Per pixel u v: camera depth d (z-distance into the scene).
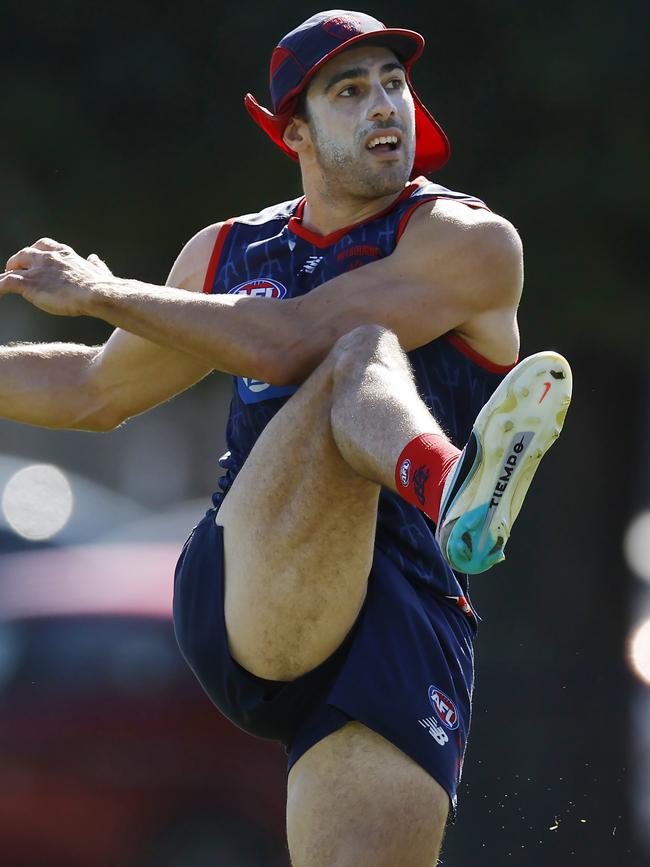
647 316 40.28
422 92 39.81
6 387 16.70
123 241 42.06
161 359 16.22
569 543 46.81
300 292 14.95
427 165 15.91
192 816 24.91
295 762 14.13
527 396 11.85
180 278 15.74
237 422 15.31
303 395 13.78
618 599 46.25
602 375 45.53
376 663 13.90
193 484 80.56
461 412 14.84
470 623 15.24
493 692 31.02
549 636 44.38
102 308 14.71
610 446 46.81
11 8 40.56
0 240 41.88
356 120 14.69
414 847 13.54
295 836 13.90
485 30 39.44
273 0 40.34
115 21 40.84
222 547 14.54
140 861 24.66
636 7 38.97
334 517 13.72
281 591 14.00
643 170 38.84
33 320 47.34
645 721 28.27
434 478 12.25
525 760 26.70
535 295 40.00
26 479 44.06
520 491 12.12
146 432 82.00
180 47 40.81
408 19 39.62
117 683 25.31
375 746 13.77
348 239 14.85
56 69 41.06
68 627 25.70
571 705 29.73
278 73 15.12
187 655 15.02
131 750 24.98
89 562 28.78
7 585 27.41
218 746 25.11
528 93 39.28
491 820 23.92
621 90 38.91
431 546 14.66
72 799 24.77
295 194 40.97
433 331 14.38
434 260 14.43
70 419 16.72
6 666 25.41
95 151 41.03
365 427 12.84
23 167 41.00
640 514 47.47
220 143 40.91
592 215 39.34
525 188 39.38
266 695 14.48
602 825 24.62
